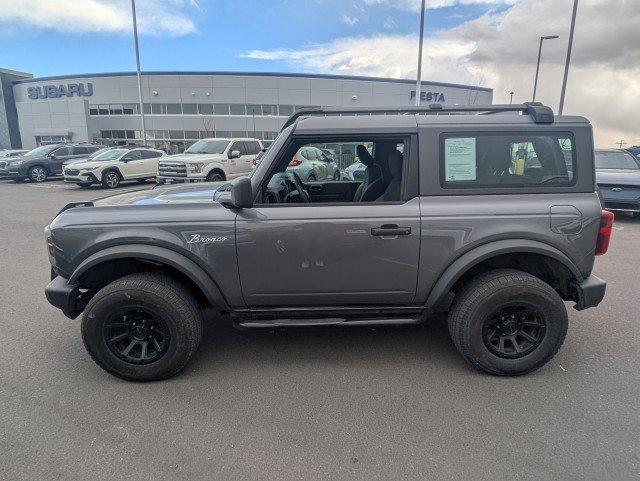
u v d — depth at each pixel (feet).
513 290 9.74
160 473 7.39
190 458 7.74
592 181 9.95
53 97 153.07
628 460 7.59
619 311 14.32
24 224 30.60
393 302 10.46
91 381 10.37
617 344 11.98
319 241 9.80
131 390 9.98
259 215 9.80
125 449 7.99
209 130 147.64
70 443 8.16
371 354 11.58
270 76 146.20
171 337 9.97
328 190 12.77
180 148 148.87
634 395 9.57
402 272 10.02
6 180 70.74
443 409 9.13
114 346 10.15
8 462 7.65
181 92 146.51
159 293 9.74
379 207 9.86
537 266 10.71
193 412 9.11
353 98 150.20
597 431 8.37
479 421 8.71
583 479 7.16
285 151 9.95
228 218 9.80
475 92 159.53
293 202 10.73
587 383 10.07
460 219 9.74
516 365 10.15
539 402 9.34
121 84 146.51
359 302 10.43
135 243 9.88
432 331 12.96
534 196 9.87
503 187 9.90
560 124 9.84
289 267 9.96
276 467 7.51
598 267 19.61
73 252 9.94
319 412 9.08
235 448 8.00
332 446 8.03
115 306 9.79
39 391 9.93
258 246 9.82
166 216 9.89
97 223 9.91
